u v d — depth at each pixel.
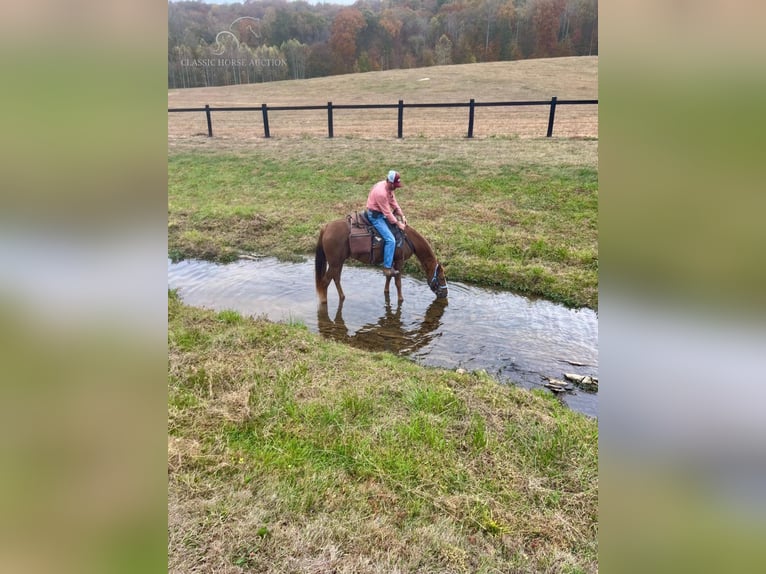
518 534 2.40
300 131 14.40
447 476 2.77
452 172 9.78
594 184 8.62
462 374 4.01
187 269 6.61
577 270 6.00
